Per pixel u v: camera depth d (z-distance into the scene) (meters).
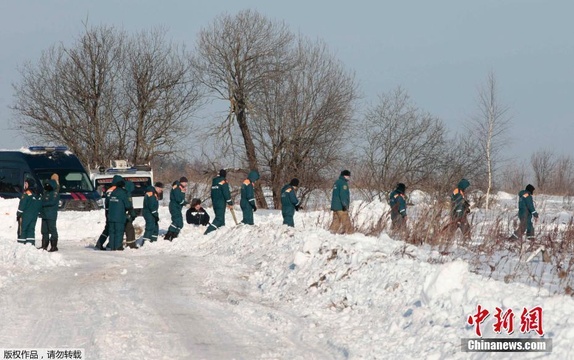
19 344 21.95
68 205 71.00
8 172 73.38
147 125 123.19
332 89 111.00
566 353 16.59
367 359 19.86
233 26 113.00
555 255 32.94
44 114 119.00
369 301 25.92
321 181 110.06
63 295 30.78
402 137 108.50
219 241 50.06
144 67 122.06
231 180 113.88
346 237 36.31
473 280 23.64
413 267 27.06
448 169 107.44
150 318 25.66
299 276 31.77
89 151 121.69
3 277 35.69
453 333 20.03
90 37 120.88
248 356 20.55
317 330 23.72
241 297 30.50
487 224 45.78
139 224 64.38
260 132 111.81
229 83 112.75
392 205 47.28
